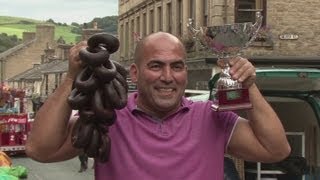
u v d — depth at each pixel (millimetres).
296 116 7070
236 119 3703
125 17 39750
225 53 3939
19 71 92812
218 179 3615
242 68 3520
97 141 3402
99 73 3287
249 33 3936
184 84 3658
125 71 3488
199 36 4207
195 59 21141
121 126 3611
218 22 22969
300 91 6801
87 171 19281
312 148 6973
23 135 23875
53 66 66562
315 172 6906
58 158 3590
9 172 13367
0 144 23562
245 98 3568
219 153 3637
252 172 6816
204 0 25062
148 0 33469
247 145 3635
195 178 3523
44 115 3455
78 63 3398
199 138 3600
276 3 22594
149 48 3613
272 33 22453
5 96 34719
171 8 29453
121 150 3561
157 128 3602
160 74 3592
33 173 18797
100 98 3328
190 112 3686
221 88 3594
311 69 6297
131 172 3504
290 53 22562
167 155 3527
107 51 3330
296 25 22672
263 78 6254
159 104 3596
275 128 3547
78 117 3449
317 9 22766
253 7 22984
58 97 3457
